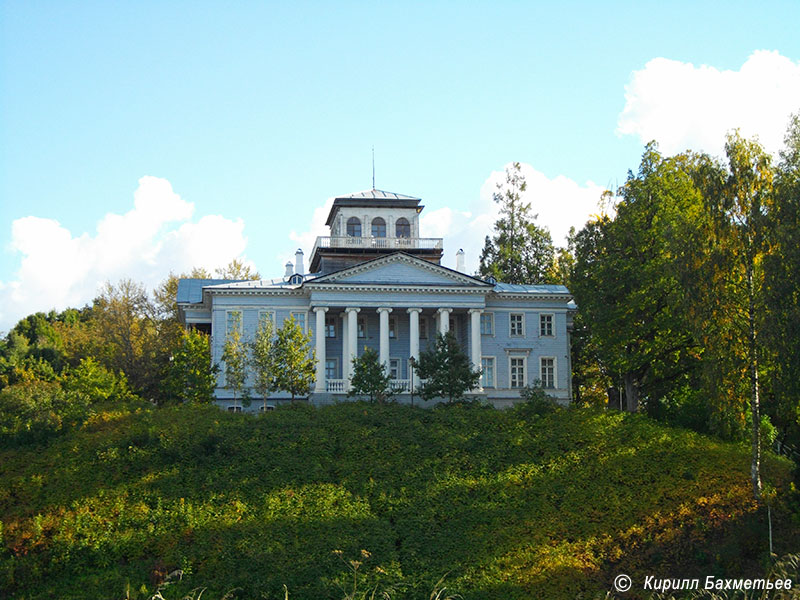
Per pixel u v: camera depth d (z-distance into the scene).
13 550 39.28
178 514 42.50
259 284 71.12
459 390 59.91
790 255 44.03
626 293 62.88
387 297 68.50
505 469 49.34
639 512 44.41
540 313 72.38
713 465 49.31
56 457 48.28
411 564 39.62
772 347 43.75
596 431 54.12
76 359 89.75
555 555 40.50
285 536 41.16
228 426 53.16
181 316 77.38
